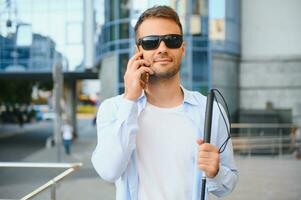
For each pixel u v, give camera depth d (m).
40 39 27.02
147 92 2.34
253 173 12.03
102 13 23.66
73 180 11.81
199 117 2.33
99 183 11.30
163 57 2.24
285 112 21.30
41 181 11.54
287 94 21.48
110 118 2.23
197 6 20.12
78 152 20.94
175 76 2.32
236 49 21.47
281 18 21.70
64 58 26.75
